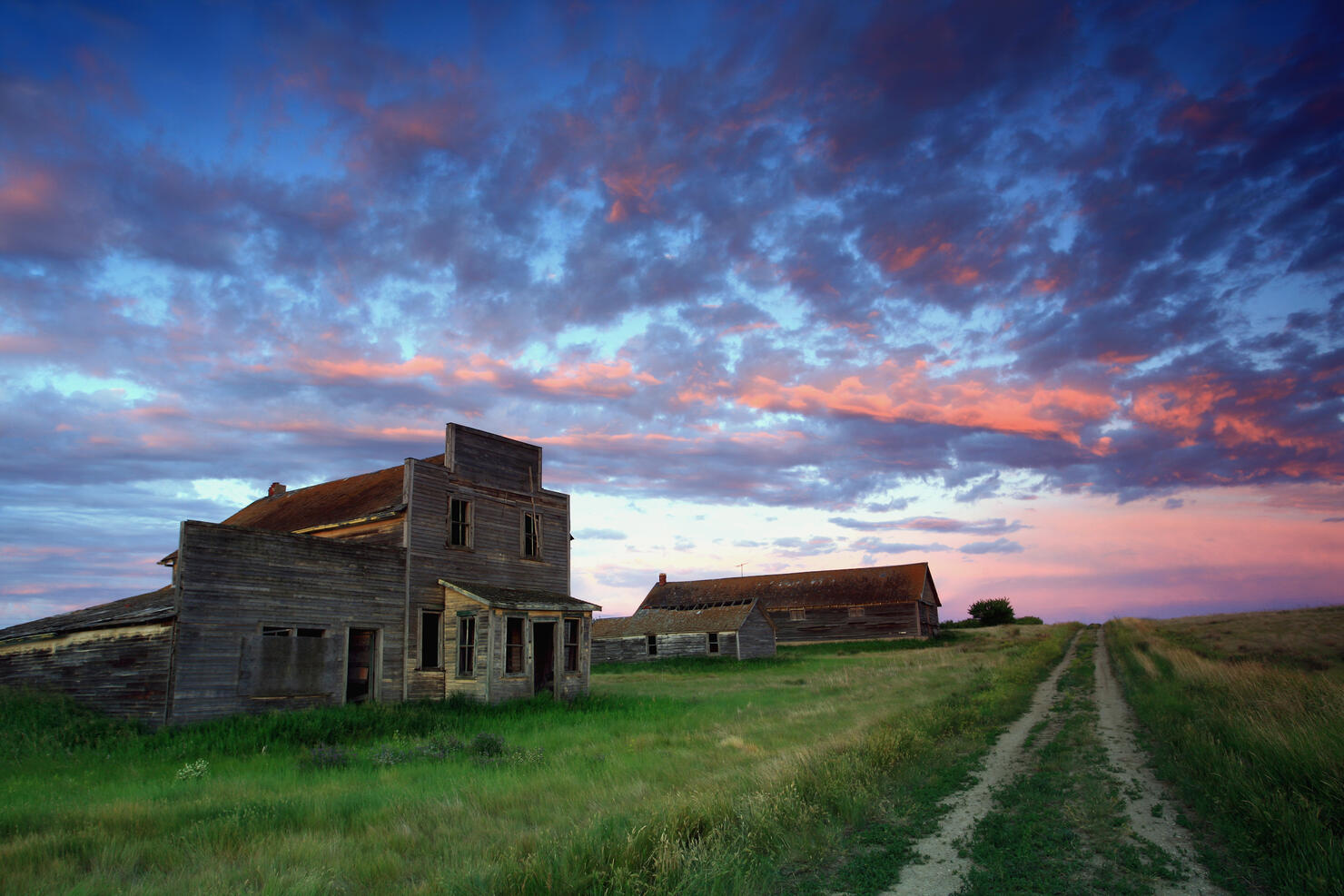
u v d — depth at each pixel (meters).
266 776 12.71
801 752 12.14
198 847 8.11
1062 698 21.58
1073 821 8.93
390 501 24.72
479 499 26.80
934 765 12.12
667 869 6.78
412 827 9.05
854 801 9.38
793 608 68.75
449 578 24.92
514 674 23.86
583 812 9.68
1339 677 18.12
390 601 23.11
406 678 23.19
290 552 20.52
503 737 16.41
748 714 20.84
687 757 13.64
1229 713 13.50
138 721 17.75
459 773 12.67
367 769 13.50
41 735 15.98
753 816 8.49
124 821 9.22
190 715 17.77
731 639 54.78
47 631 20.27
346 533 26.05
